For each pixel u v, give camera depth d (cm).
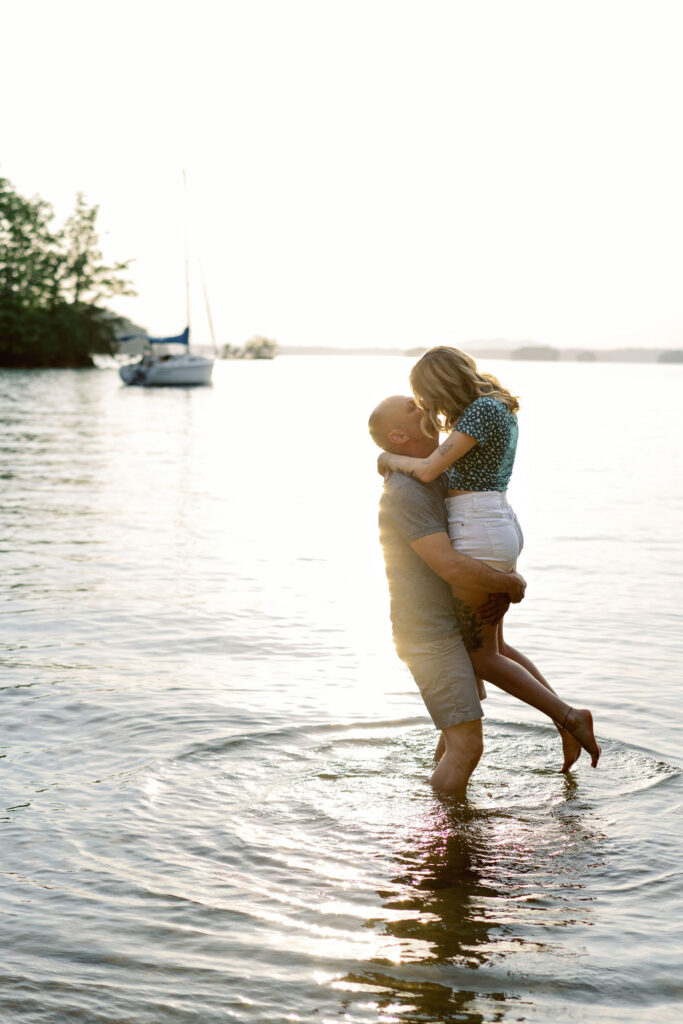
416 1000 241
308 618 665
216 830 337
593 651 579
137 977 249
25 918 277
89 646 582
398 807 360
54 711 461
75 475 1532
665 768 398
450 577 381
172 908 284
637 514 1182
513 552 392
